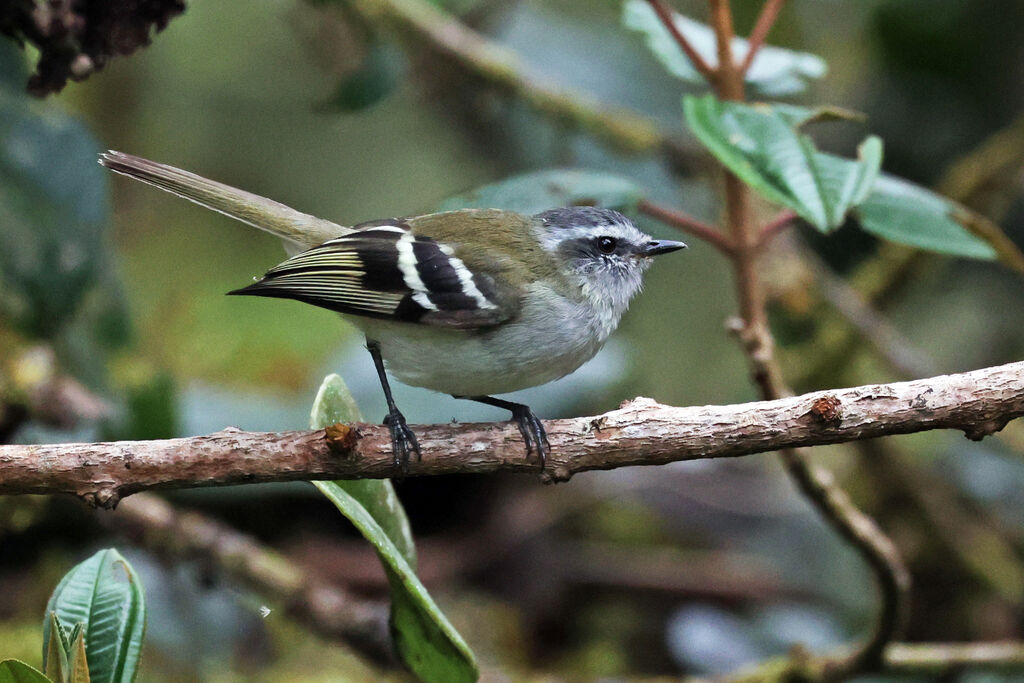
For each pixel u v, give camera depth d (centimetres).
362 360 1196
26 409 923
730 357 1419
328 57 1273
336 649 1070
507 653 1132
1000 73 1331
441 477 1220
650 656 1174
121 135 1432
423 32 1292
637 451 607
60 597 545
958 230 808
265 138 1480
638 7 922
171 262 1457
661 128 1368
